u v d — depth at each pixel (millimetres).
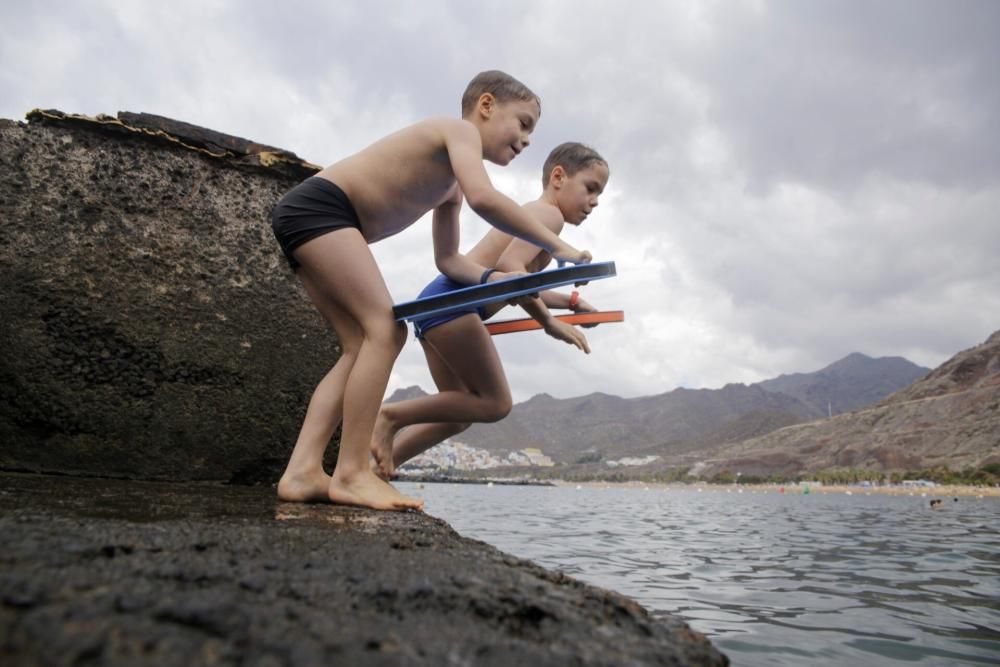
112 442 3434
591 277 2189
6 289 3303
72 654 668
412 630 910
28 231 3381
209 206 3795
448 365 3176
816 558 5352
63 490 2279
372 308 2383
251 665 709
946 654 2242
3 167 3385
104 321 3463
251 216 3887
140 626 765
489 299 2285
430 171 2586
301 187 2471
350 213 2484
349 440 2361
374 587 1062
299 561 1183
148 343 3539
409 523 1898
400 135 2576
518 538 6758
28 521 1275
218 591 955
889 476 137250
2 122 3430
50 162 3482
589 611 1143
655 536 7652
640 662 919
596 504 22578
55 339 3369
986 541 7234
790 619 2812
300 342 3857
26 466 3295
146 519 1539
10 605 771
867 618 2842
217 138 3895
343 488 2338
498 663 828
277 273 3883
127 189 3623
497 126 2775
